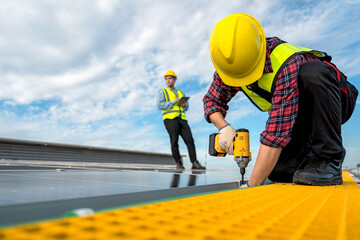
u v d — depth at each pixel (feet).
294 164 6.74
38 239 1.28
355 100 7.28
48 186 3.84
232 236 1.51
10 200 2.54
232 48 5.79
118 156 34.19
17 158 23.99
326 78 5.72
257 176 5.66
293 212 2.38
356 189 4.81
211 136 7.29
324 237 1.55
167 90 18.99
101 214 1.99
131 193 3.18
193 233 1.54
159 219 1.91
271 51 6.08
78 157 29.35
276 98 5.73
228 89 7.09
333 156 5.78
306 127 6.57
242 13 6.39
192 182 5.35
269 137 5.44
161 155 42.22
